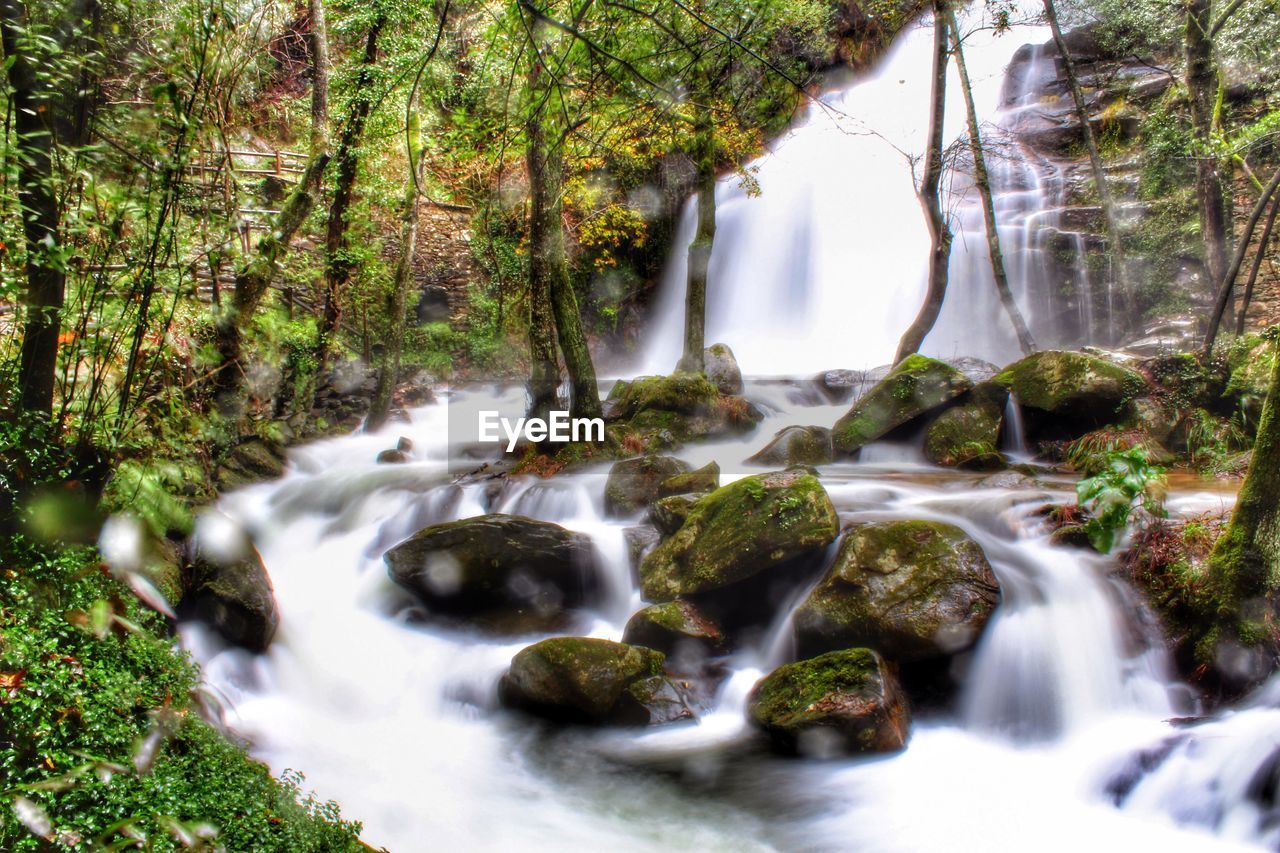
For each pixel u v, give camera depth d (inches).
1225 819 187.5
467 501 368.5
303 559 339.6
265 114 534.0
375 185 533.6
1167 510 287.7
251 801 139.9
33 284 157.6
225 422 396.5
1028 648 236.5
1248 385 421.7
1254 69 669.9
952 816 195.9
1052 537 278.2
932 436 440.8
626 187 800.3
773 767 214.8
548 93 150.3
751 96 206.1
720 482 392.2
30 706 125.1
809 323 827.4
